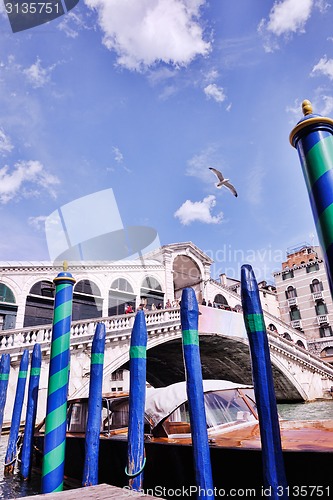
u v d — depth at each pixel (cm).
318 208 177
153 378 2572
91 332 1391
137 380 353
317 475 266
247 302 245
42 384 1209
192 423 277
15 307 1711
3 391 705
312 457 270
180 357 2128
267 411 221
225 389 498
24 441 592
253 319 240
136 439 339
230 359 2311
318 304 3197
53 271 1850
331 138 190
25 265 1773
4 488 538
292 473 279
